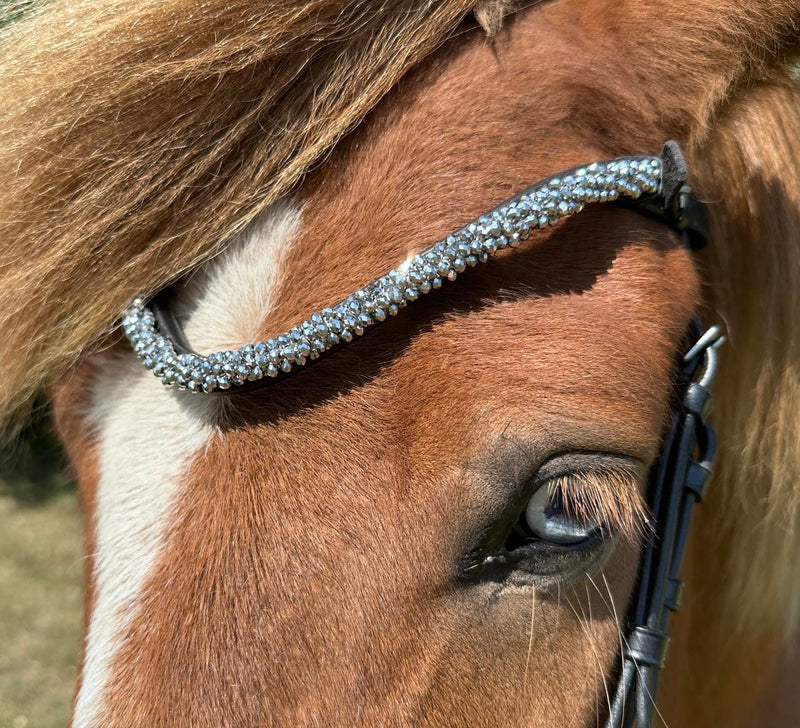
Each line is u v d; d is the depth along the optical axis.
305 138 0.40
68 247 0.40
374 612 0.38
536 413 0.38
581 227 0.41
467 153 0.41
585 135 0.43
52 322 0.41
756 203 0.51
